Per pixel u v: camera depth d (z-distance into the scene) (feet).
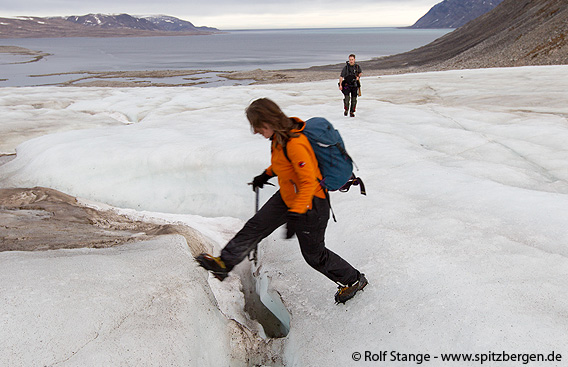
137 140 27.99
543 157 22.99
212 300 11.16
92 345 8.05
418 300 10.50
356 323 10.49
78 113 46.29
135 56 400.88
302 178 8.56
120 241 13.43
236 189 23.47
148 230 15.81
